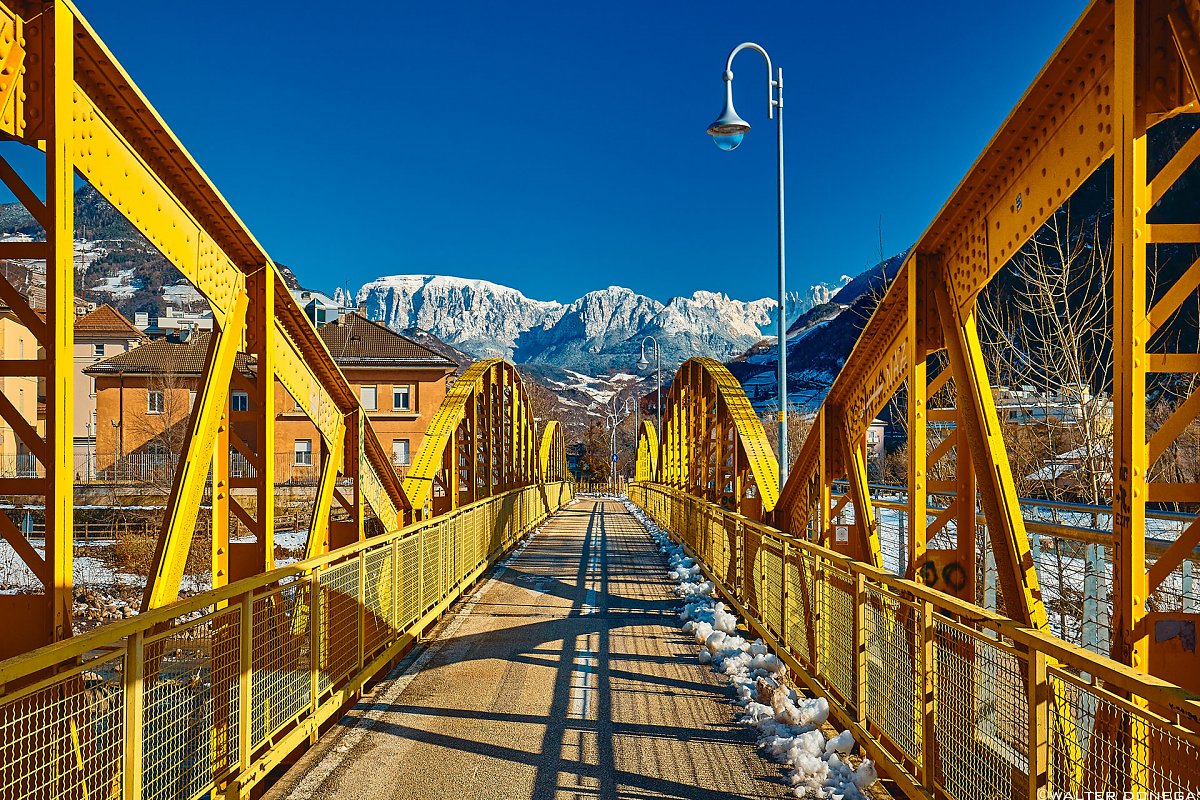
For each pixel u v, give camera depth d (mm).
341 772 5066
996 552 4453
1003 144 4191
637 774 5000
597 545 21141
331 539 8070
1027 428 10344
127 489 28203
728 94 12742
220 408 5316
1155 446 3168
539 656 8258
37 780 3006
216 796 4156
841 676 5855
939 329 5281
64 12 3605
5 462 34812
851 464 7387
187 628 3830
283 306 6305
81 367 48875
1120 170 3096
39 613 3480
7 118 3451
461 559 11891
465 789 4781
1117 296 3115
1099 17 3285
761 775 4973
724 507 14047
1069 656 2803
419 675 7512
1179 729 2256
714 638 8328
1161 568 3301
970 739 3744
